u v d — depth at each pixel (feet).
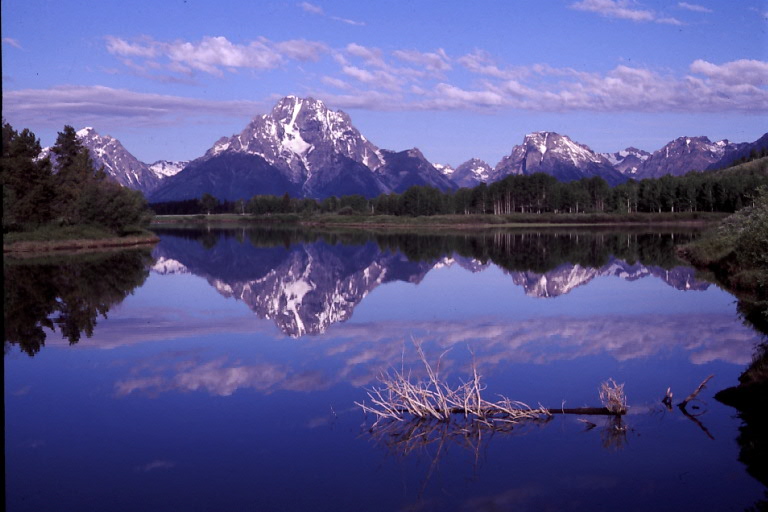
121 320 84.17
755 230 91.40
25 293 109.60
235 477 34.63
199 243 282.97
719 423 40.81
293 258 197.57
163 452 38.47
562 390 48.93
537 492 32.27
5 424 43.62
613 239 262.26
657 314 80.64
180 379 54.24
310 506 31.37
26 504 31.91
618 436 39.27
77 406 47.14
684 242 230.48
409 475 34.60
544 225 465.47
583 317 80.59
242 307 96.48
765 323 71.61
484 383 51.24
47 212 244.01
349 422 43.24
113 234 268.21
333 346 66.49
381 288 118.52
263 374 55.52
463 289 113.39
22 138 237.04
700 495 31.45
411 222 510.58
